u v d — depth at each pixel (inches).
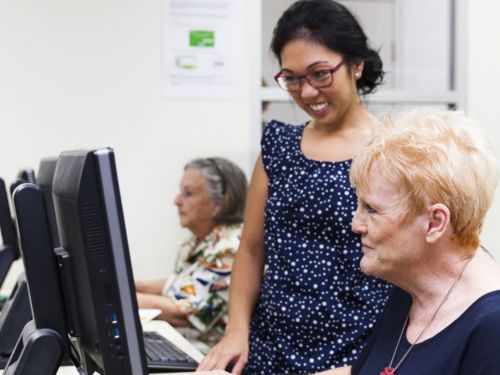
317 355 71.3
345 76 72.3
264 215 77.5
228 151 136.1
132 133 133.3
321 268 71.6
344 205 70.6
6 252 87.8
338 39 71.3
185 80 134.3
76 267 46.9
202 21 134.2
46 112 131.1
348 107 73.9
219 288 110.5
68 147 131.8
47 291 49.8
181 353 77.9
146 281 127.6
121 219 44.5
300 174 73.5
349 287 71.0
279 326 73.7
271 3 135.9
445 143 46.5
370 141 49.8
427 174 46.0
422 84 143.7
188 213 117.3
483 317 44.9
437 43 144.0
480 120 144.6
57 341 49.4
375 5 141.5
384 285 71.2
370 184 48.2
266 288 75.5
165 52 133.5
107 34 132.1
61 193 47.5
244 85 136.0
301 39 71.6
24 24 130.1
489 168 46.6
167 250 134.6
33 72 130.6
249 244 80.0
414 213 46.9
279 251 73.8
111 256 44.4
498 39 144.4
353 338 70.3
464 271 48.0
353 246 70.7
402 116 49.6
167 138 134.3
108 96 132.5
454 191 45.7
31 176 83.7
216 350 73.8
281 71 74.5
